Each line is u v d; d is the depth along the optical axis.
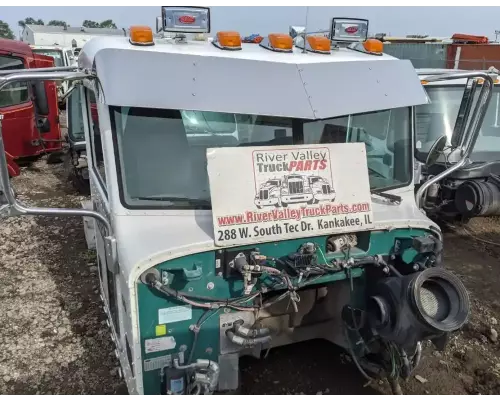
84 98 3.58
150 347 2.48
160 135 2.68
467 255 5.83
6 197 2.44
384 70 3.02
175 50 2.82
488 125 6.39
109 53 2.57
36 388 3.48
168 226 2.63
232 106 2.66
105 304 3.93
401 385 3.47
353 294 3.10
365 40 3.63
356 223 2.76
